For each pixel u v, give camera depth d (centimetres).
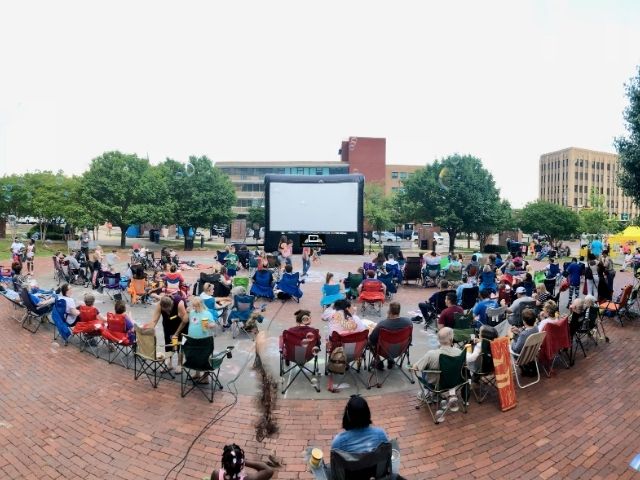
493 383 625
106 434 500
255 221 5381
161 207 2852
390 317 651
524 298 816
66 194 2778
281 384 636
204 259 2312
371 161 7625
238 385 637
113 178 2770
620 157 1477
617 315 1002
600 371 700
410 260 1527
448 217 3312
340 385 635
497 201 3491
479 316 836
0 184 3030
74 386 628
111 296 1221
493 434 505
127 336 716
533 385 646
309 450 404
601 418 544
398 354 652
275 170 7950
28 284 1195
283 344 638
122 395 600
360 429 338
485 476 428
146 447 474
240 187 8019
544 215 3791
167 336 690
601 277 1027
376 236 5172
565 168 10506
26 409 559
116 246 3128
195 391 614
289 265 1241
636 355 777
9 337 856
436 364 542
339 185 2383
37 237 3309
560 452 469
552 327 666
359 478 313
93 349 782
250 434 502
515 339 710
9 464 444
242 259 1884
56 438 491
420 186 3519
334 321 668
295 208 2400
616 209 10906
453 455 463
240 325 926
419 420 538
